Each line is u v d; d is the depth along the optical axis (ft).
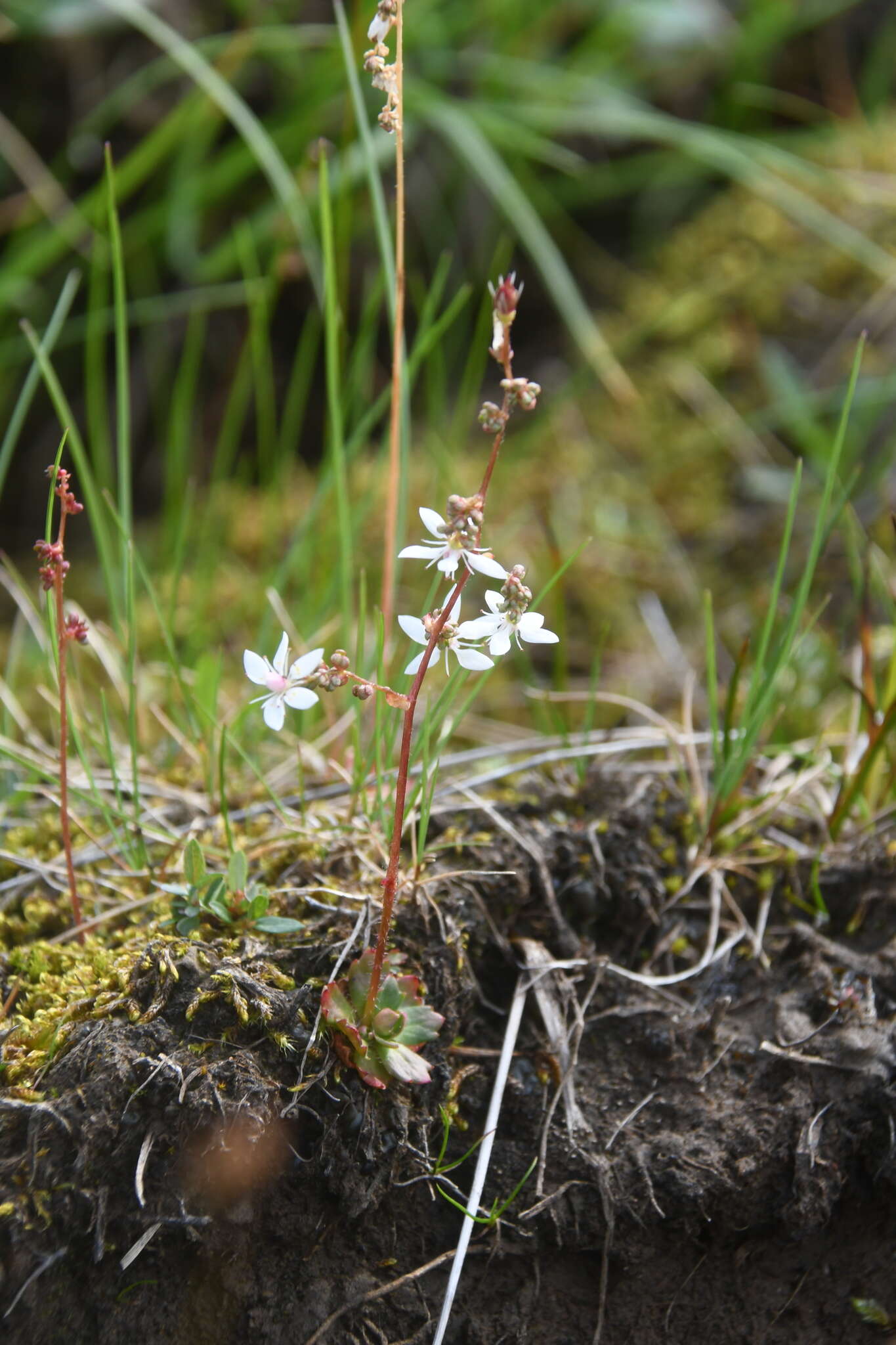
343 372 2.03
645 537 2.24
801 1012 1.34
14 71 2.32
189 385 1.99
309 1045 1.25
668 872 1.42
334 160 2.15
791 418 2.26
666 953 1.38
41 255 2.04
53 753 1.53
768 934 1.39
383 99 2.07
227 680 1.88
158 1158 1.22
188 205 2.14
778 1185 1.28
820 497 2.18
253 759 1.53
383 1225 1.26
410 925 1.32
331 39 2.09
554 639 1.17
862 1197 1.29
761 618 1.94
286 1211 1.24
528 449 2.31
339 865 1.38
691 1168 1.28
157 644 2.00
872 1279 1.28
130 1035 1.24
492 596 1.18
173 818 1.47
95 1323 1.21
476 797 1.42
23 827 1.46
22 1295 1.19
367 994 1.25
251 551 2.26
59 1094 1.22
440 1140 1.29
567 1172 1.28
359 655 1.41
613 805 1.44
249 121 1.79
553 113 2.21
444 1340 1.26
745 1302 1.28
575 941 1.37
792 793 1.46
